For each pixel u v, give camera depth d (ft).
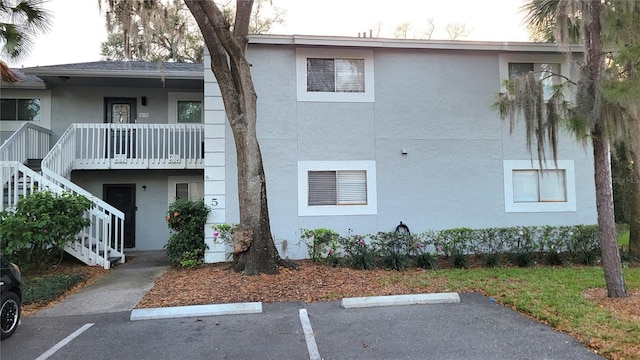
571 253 30.78
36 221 26.03
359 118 33.37
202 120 43.47
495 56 34.99
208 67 31.68
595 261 30.09
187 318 18.03
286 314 18.30
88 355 13.91
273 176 32.22
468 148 34.42
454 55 34.65
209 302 20.02
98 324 17.33
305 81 32.81
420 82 34.19
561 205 34.91
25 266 26.71
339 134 33.09
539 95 24.48
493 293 21.03
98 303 20.57
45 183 29.37
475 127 34.58
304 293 21.45
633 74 17.88
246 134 25.21
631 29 18.47
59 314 18.81
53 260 29.48
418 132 33.99
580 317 16.67
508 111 28.63
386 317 17.69
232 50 24.67
